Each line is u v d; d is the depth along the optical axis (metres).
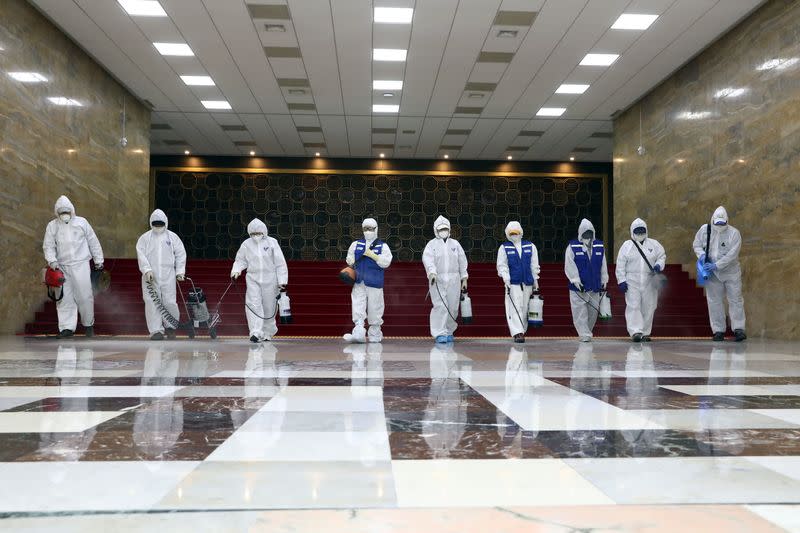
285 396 3.38
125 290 12.70
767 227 11.34
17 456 1.99
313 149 22.09
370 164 23.55
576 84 15.37
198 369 4.93
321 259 23.28
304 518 1.42
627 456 2.01
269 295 9.56
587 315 10.20
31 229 11.72
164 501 1.53
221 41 12.95
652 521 1.39
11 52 10.96
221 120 18.62
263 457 1.99
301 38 12.73
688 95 14.19
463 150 22.05
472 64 14.05
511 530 1.34
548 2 11.14
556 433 2.38
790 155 10.72
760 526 1.36
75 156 13.46
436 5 11.27
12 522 1.37
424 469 1.85
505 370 4.94
